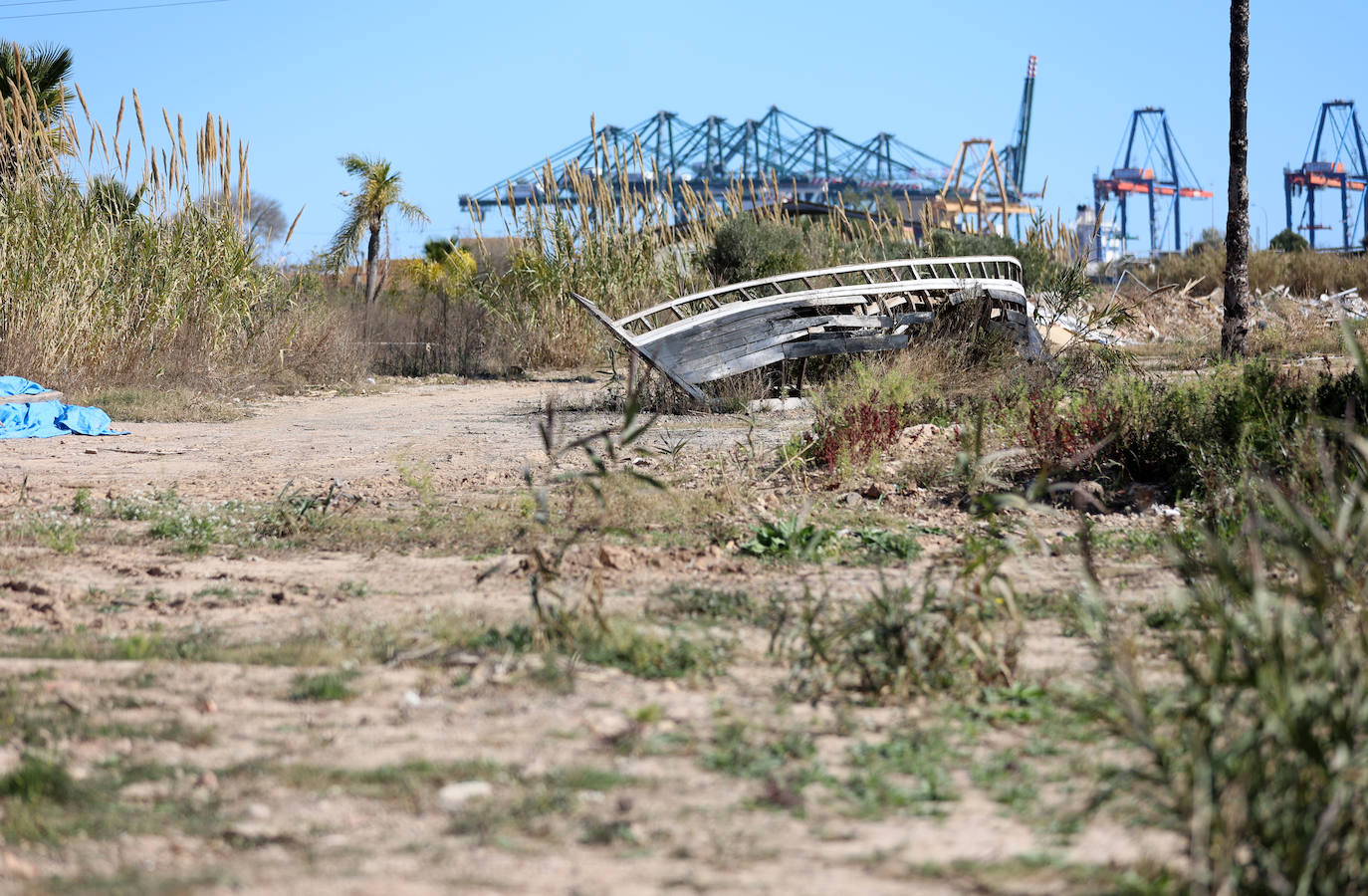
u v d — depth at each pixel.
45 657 5.16
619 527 8.12
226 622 5.86
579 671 4.91
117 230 19.98
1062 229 28.62
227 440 14.21
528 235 25.72
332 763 3.83
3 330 18.31
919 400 14.12
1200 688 3.38
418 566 7.24
